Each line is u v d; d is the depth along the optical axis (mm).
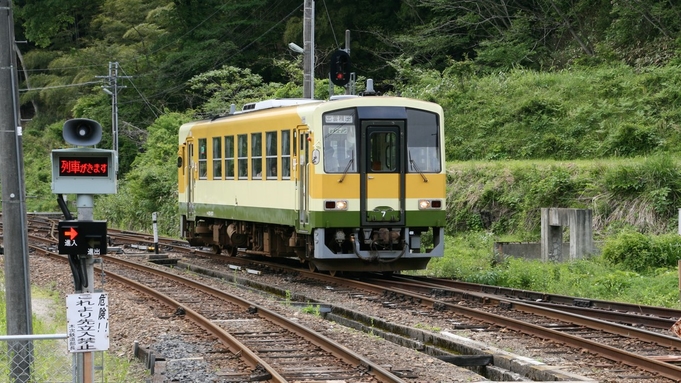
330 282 24844
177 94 70438
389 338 16922
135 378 13188
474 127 45844
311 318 18562
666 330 17078
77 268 10273
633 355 13625
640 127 38469
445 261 27875
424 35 59500
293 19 66500
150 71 74250
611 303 19672
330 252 23719
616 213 30953
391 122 23969
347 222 23609
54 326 17250
